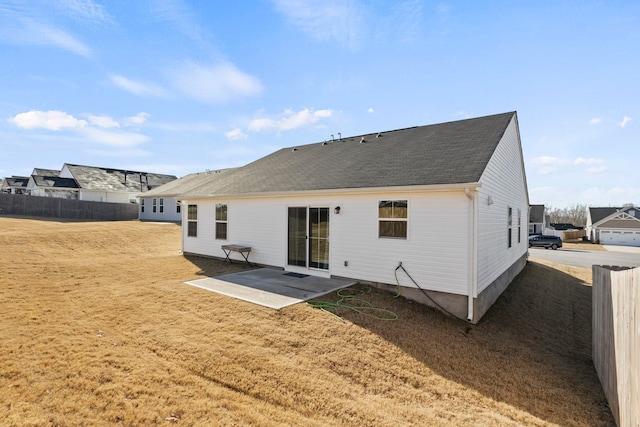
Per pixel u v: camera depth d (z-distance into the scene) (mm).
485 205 8227
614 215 39906
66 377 3730
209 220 12914
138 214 31094
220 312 6340
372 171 9508
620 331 4359
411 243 8148
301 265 10211
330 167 11141
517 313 8969
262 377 4191
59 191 34312
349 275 9180
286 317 6234
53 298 6789
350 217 9156
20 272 8781
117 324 5527
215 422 3207
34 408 3135
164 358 4414
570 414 4516
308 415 3594
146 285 8266
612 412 4598
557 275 15039
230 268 10906
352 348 5391
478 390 4832
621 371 4250
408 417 3830
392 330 6297
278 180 11516
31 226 18453
